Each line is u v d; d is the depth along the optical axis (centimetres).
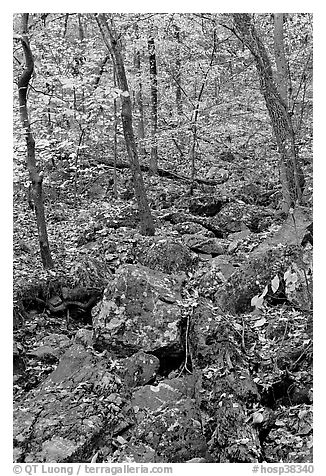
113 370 485
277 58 801
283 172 802
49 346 548
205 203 1019
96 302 616
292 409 424
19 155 762
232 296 546
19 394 479
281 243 591
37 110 833
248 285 546
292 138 741
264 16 1050
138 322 515
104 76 1240
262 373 448
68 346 546
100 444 413
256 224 911
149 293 531
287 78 828
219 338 464
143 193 856
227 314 518
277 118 779
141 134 1364
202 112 1218
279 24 793
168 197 1089
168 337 498
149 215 854
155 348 497
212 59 1170
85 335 543
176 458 406
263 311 525
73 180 1159
